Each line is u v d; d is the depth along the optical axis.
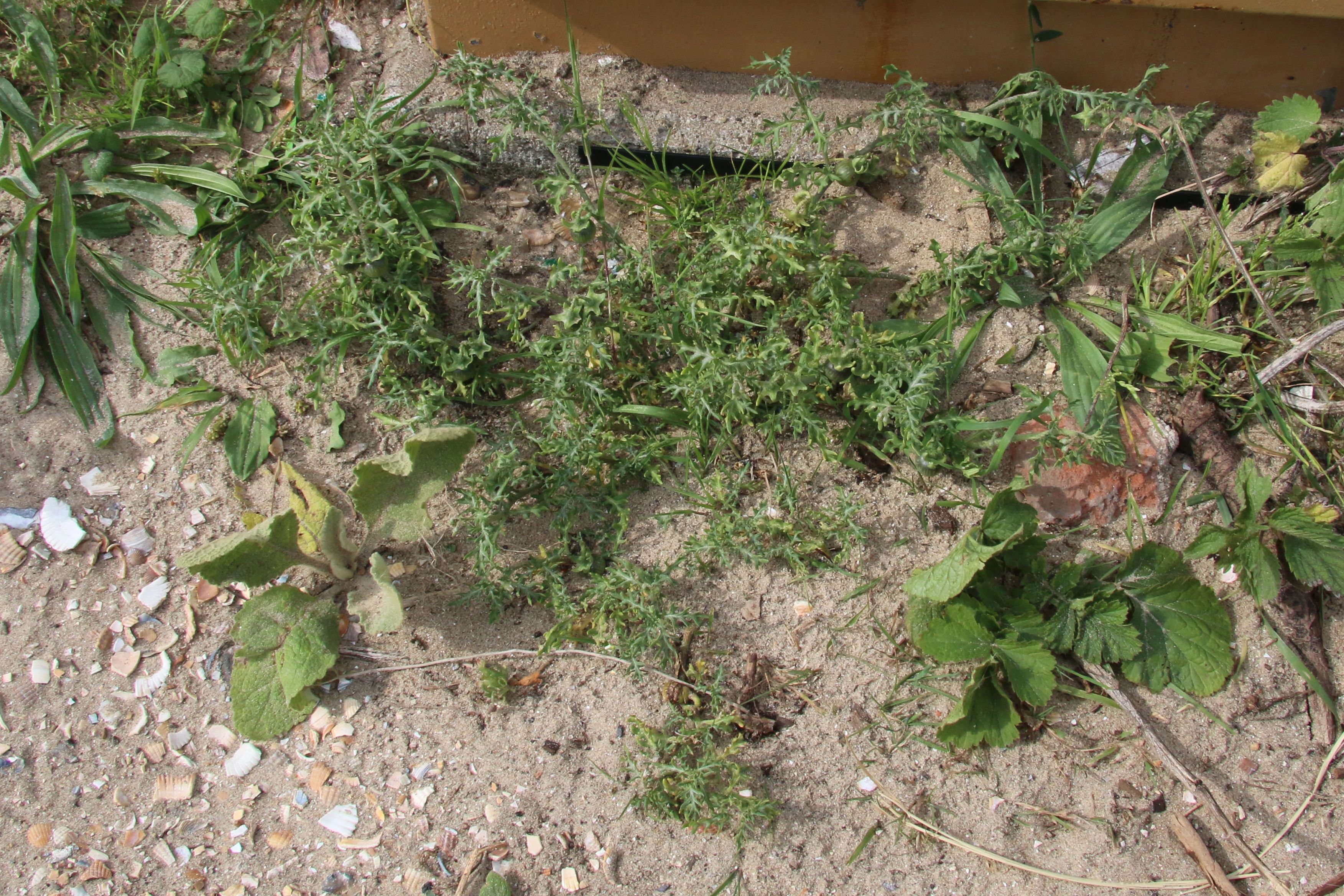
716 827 0.87
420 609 0.90
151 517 0.91
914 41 0.95
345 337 0.88
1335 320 0.94
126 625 0.90
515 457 0.88
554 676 0.90
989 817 0.88
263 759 0.88
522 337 0.89
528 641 0.90
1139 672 0.89
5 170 0.94
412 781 0.88
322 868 0.87
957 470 0.91
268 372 0.92
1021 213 0.92
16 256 0.92
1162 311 0.94
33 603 0.90
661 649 0.89
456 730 0.89
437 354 0.90
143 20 0.98
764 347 0.88
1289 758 0.89
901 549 0.91
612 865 0.87
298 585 0.91
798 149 0.96
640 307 0.91
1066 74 0.97
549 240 0.95
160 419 0.92
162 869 0.87
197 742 0.89
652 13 0.94
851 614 0.90
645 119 0.97
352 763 0.88
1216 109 0.99
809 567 0.91
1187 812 0.88
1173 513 0.92
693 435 0.91
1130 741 0.89
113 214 0.93
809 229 0.92
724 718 0.86
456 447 0.87
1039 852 0.88
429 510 0.91
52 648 0.90
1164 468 0.92
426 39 0.98
